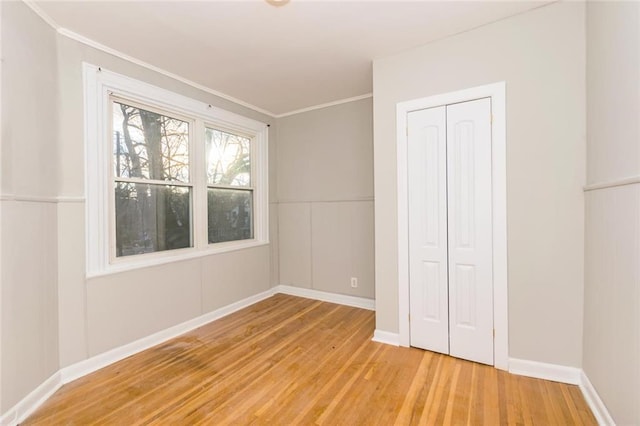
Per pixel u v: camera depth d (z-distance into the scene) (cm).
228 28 216
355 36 229
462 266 229
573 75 193
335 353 244
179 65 272
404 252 252
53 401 185
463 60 227
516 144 209
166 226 289
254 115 391
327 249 388
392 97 257
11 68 169
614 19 151
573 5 192
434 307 241
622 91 142
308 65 277
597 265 170
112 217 246
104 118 236
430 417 167
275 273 422
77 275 216
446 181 235
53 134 203
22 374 173
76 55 219
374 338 269
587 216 185
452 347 234
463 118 227
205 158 328
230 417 170
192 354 246
